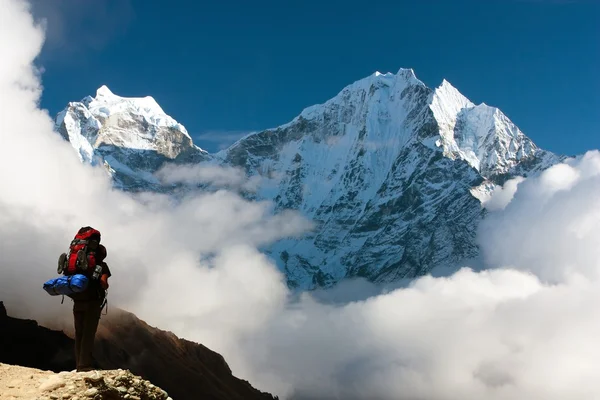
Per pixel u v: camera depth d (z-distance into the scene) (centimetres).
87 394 1562
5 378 1648
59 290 1603
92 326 1650
